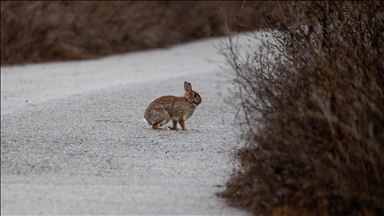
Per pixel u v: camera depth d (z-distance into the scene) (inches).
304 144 448.1
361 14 589.6
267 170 466.3
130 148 638.5
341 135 450.3
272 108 544.7
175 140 676.7
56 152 620.4
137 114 836.6
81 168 561.9
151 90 1047.6
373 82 491.8
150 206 466.3
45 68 1370.6
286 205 448.1
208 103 938.7
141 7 1867.6
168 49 1811.0
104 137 690.8
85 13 1670.8
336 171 432.5
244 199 471.5
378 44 580.7
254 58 992.9
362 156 434.9
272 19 649.0
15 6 1517.0
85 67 1392.7
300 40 585.9
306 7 600.1
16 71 1317.7
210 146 645.9
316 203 441.1
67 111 847.1
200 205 469.4
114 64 1454.2
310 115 457.1
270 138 482.3
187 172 548.7
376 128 474.0
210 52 1720.0
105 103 916.0
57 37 1558.8
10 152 619.8
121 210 458.6
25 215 447.2
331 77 490.6
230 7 1654.8
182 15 2032.5
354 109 457.1
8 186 509.7
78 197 483.8
